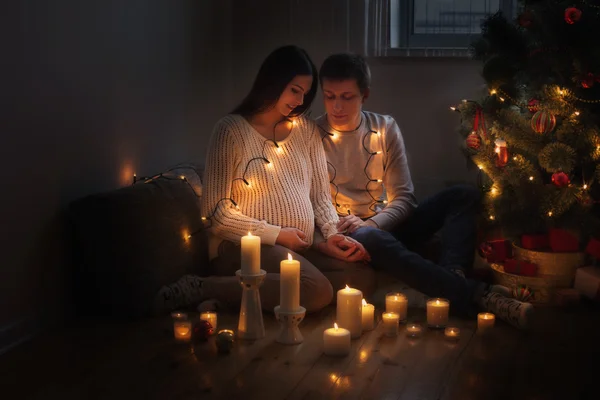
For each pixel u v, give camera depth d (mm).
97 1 2570
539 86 2549
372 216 2855
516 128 2596
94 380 1925
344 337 2072
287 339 2178
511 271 2641
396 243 2480
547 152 2443
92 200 2385
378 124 2838
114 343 2205
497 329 2322
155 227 2479
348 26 3568
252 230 2449
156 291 2436
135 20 2834
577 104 2490
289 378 1932
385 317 2252
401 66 3549
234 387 1872
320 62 3629
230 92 3770
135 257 2406
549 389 1874
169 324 2377
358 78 2643
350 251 2502
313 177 2678
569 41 2402
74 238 2449
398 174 2842
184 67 3279
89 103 2543
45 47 2293
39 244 2312
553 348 2166
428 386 1885
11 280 2197
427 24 3586
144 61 2916
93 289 2455
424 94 3541
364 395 1827
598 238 2562
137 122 2879
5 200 2156
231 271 2555
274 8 3664
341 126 2789
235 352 2123
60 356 2102
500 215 2637
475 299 2387
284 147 2572
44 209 2330
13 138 2174
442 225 2887
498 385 1896
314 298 2396
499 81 2592
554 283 2602
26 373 1973
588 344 2201
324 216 2645
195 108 3410
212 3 3535
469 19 3518
